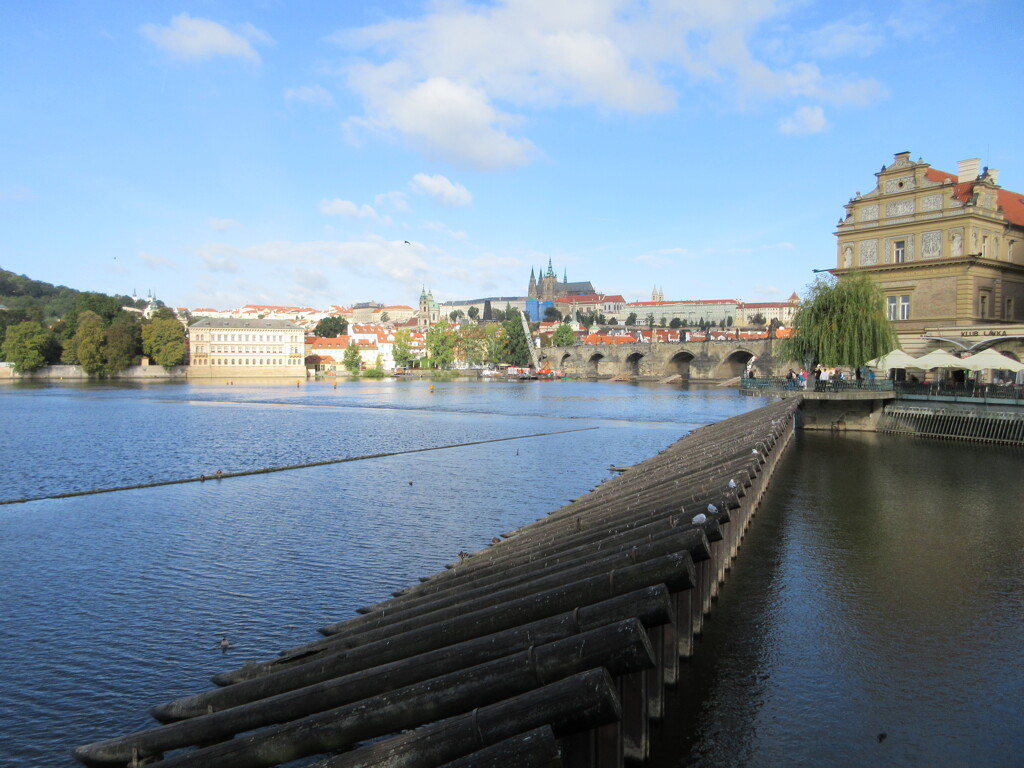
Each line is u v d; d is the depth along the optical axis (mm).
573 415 102500
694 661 16875
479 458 58688
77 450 63781
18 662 19703
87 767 14578
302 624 22266
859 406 67688
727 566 23969
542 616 13312
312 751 11531
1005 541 27609
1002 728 13828
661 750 13172
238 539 32344
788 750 13125
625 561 14609
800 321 72938
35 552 30297
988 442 58656
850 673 16188
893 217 82125
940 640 18016
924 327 79000
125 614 23203
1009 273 80938
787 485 39625
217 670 19156
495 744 9047
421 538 32469
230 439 72500
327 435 76250
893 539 27938
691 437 55219
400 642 14266
